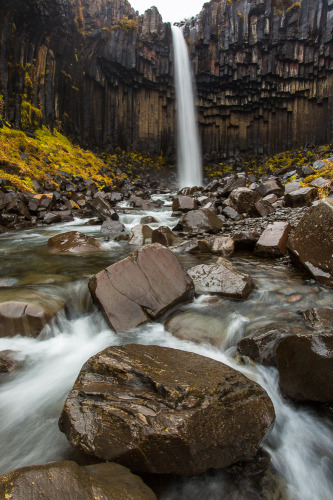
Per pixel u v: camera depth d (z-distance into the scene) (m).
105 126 31.39
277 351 3.53
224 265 6.25
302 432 3.07
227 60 31.89
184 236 10.70
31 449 2.79
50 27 23.83
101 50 29.36
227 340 4.36
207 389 2.71
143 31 30.64
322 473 2.74
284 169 21.20
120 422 2.47
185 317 4.97
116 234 12.06
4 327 4.34
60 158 22.86
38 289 5.88
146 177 30.28
